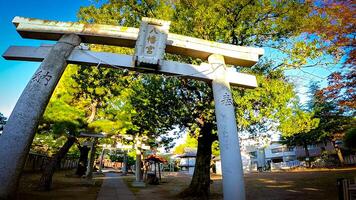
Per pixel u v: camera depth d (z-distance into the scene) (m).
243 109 10.58
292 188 15.09
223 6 9.63
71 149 37.47
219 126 5.79
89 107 19.25
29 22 6.00
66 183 20.84
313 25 9.21
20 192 13.51
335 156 38.88
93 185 20.83
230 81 6.38
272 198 12.20
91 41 6.29
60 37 6.11
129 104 16.80
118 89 13.78
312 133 36.12
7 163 4.70
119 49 10.74
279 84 10.23
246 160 50.34
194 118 13.33
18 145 4.83
